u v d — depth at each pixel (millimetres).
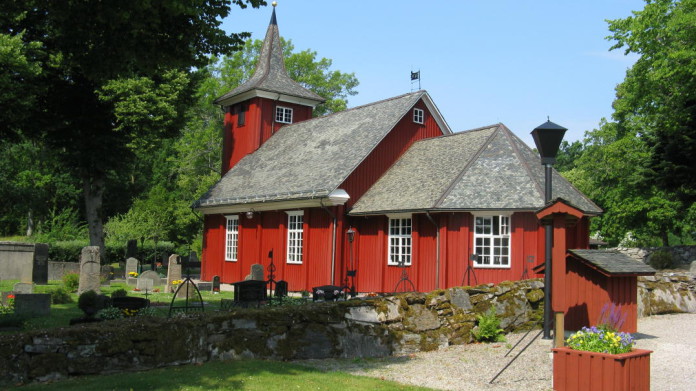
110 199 63594
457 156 27016
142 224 46844
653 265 31797
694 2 26625
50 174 61969
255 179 34344
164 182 66562
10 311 17047
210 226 37250
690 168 29812
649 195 42594
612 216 45750
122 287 27891
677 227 43375
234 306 18797
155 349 9891
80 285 22797
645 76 29266
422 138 31875
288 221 30641
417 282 25047
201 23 15312
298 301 20422
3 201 63281
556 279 10852
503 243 23344
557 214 10992
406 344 12922
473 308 14438
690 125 29781
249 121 39062
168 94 35344
